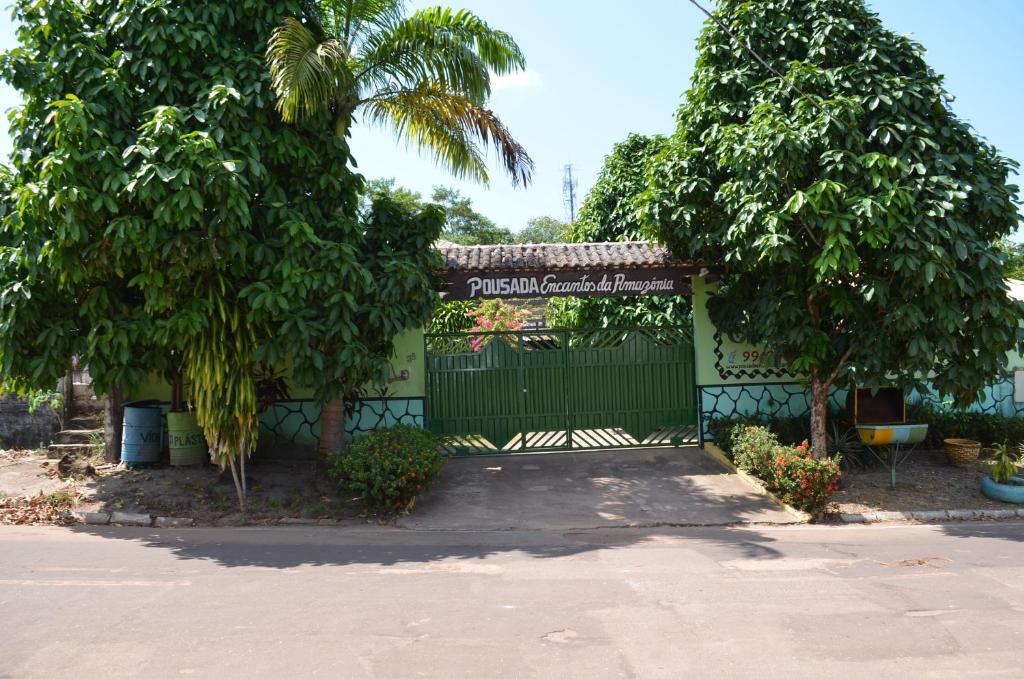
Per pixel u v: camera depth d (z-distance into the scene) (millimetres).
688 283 11914
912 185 8625
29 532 8172
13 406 12734
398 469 8750
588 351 12070
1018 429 12039
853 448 10977
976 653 4535
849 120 8703
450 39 9688
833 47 9523
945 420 12086
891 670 4277
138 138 7668
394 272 9500
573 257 11734
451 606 5469
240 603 5539
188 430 10422
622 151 17219
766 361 12055
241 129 8352
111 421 11000
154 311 8203
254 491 9406
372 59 9906
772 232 8516
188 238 7570
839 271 8930
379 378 9172
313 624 5062
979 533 8250
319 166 9156
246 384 8656
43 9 8055
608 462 11398
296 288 8305
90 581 6156
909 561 6902
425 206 10359
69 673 4254
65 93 8164
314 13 9547
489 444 11891
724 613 5305
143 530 8320
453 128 10094
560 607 5445
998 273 8688
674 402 12188
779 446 9766
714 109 9992
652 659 4449
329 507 9031
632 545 7664
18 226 7957
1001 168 9117
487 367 11891
